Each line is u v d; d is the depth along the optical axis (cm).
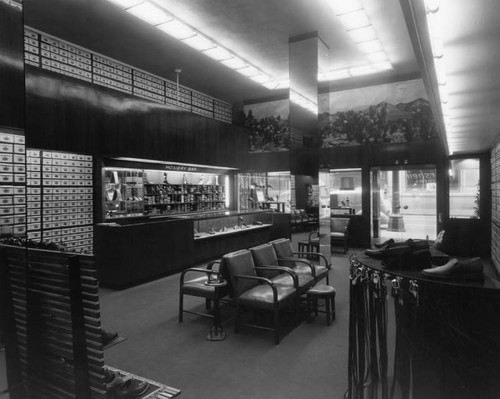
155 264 605
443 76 282
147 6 558
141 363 311
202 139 909
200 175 1003
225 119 1127
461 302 180
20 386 212
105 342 339
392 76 895
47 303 200
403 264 203
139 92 814
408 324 198
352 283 218
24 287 206
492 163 736
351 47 715
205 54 746
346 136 958
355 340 223
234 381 280
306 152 696
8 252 208
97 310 186
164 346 346
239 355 326
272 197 1214
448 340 184
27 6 548
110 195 717
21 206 197
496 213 668
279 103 1081
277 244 503
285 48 725
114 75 752
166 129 793
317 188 690
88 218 634
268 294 370
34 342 207
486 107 388
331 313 430
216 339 358
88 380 192
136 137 715
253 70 850
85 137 616
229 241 803
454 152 814
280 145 1081
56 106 571
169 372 295
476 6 177
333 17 597
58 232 591
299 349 338
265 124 1104
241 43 700
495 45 225
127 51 724
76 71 671
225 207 1070
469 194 835
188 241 682
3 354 211
